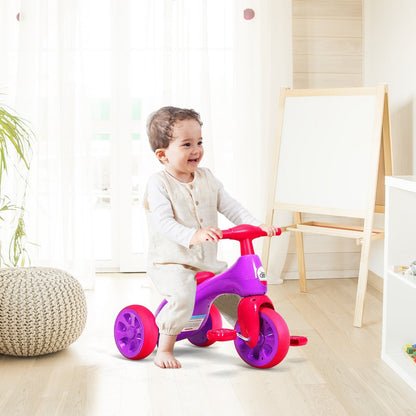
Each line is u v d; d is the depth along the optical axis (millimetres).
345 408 1859
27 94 3230
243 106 3383
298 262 3275
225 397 1935
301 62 3473
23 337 2174
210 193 2287
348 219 3551
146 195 2270
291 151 3076
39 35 3199
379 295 3207
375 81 3352
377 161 2773
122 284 3379
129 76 3385
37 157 3240
